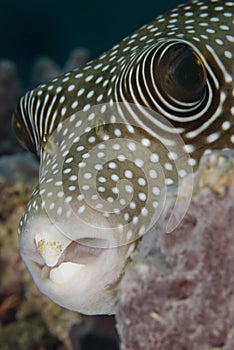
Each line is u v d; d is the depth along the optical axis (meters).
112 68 2.15
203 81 1.81
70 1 22.52
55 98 2.23
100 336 3.72
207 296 1.42
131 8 23.12
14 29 22.19
